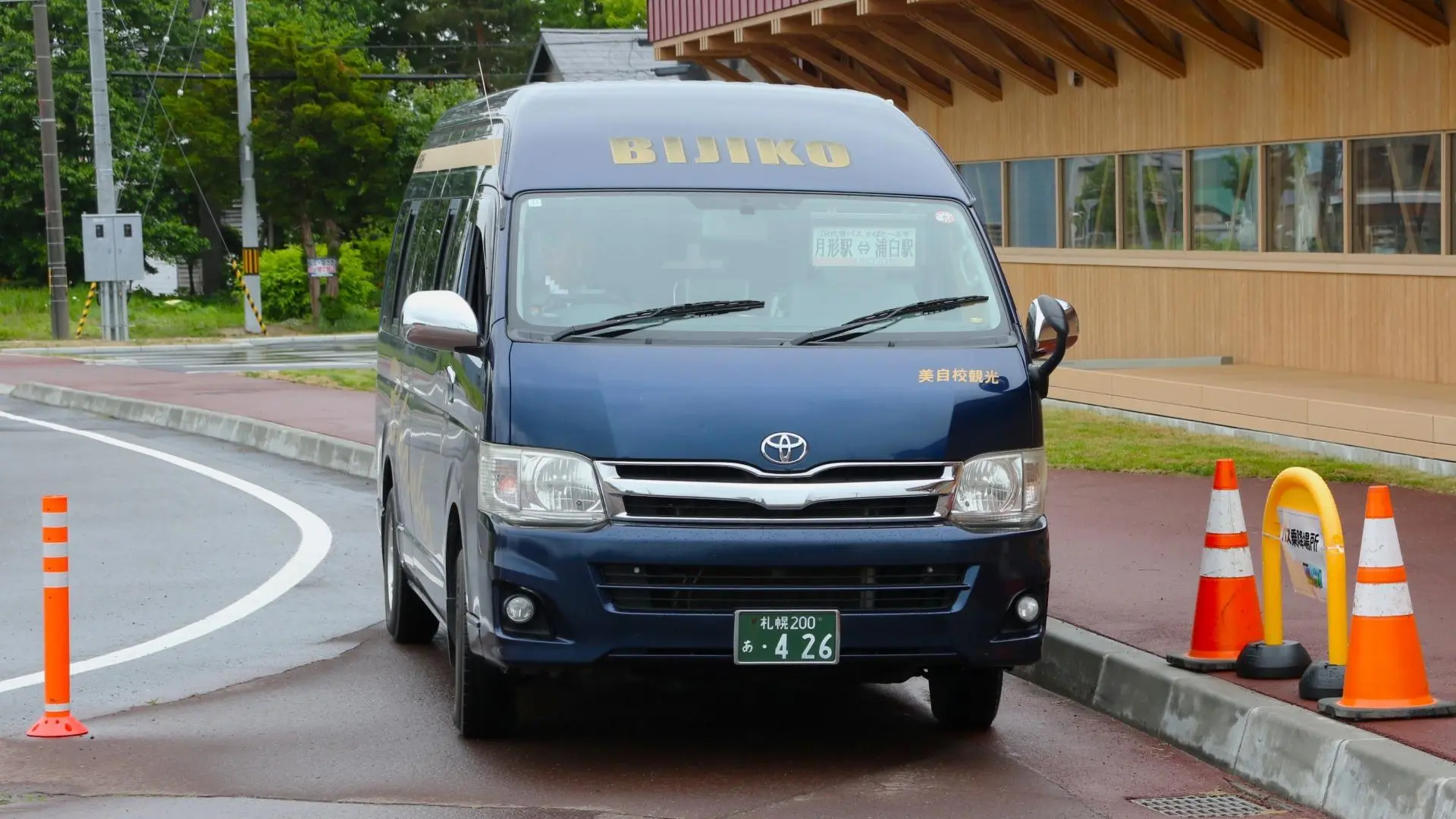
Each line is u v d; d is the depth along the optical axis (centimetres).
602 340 1697
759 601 1627
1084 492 3212
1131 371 4378
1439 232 3894
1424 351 3944
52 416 5562
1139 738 1844
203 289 15800
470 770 1689
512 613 1627
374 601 2617
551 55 9762
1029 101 5497
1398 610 1662
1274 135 4394
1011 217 5681
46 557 1827
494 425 1656
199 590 2686
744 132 1927
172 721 1892
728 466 1622
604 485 1619
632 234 1803
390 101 13850
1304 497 1773
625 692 2045
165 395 5719
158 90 14838
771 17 5628
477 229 1873
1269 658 1827
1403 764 1487
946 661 1664
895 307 1778
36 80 14150
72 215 14400
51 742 1794
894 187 1888
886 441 1645
